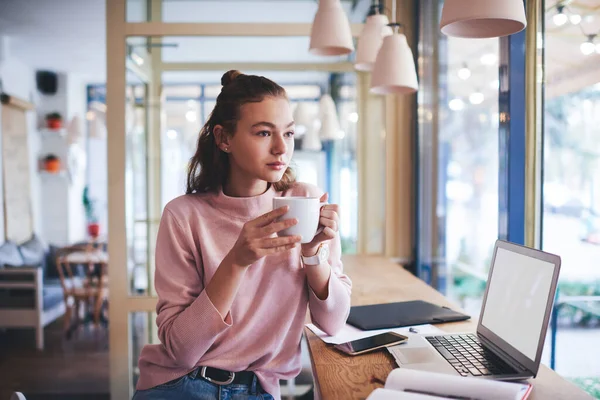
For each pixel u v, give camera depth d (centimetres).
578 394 93
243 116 104
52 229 753
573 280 150
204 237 113
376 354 115
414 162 303
